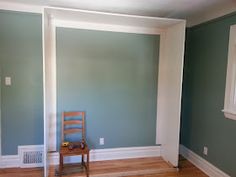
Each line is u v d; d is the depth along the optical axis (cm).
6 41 281
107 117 327
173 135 305
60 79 303
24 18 283
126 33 321
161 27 322
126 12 295
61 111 307
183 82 354
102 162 319
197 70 319
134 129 338
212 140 283
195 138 323
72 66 305
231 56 248
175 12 290
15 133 293
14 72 286
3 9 271
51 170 288
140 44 329
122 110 332
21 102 292
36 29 288
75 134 316
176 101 297
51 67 296
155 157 342
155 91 341
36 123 298
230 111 247
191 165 319
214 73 280
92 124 321
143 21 289
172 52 309
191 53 335
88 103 317
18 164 295
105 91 322
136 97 335
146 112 341
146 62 334
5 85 285
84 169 292
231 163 250
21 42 285
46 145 259
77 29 302
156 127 346
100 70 317
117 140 333
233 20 247
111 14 262
